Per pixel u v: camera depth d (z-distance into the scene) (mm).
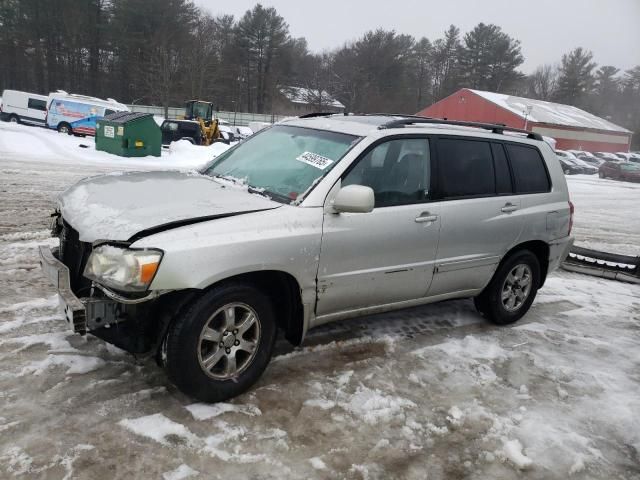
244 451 2943
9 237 6676
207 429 3092
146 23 58156
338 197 3494
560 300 6270
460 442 3236
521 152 5086
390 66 74250
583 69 87062
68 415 3088
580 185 27375
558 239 5363
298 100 74000
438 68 83938
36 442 2838
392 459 3021
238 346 3387
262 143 4473
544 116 54656
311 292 3605
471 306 5688
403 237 3986
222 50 70500
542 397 3869
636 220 14984
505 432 3377
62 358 3689
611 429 3537
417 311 5352
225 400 3389
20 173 12859
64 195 3773
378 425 3314
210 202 3408
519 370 4258
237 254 3137
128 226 2994
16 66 61000
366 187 3473
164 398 3350
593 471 3096
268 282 3658
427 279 4301
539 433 3400
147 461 2783
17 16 58875
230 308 3297
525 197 4980
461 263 4480
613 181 33625
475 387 3908
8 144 20109
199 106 33625
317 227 3521
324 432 3188
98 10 61562
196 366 3174
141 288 2859
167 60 55094
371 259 3844
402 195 4062
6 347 3777
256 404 3393
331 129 4203
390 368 4051
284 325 3752
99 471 2680
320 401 3494
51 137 25344
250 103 73812
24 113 30938
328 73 76438
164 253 2893
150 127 20438
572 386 4078
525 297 5242
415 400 3646
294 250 3404
